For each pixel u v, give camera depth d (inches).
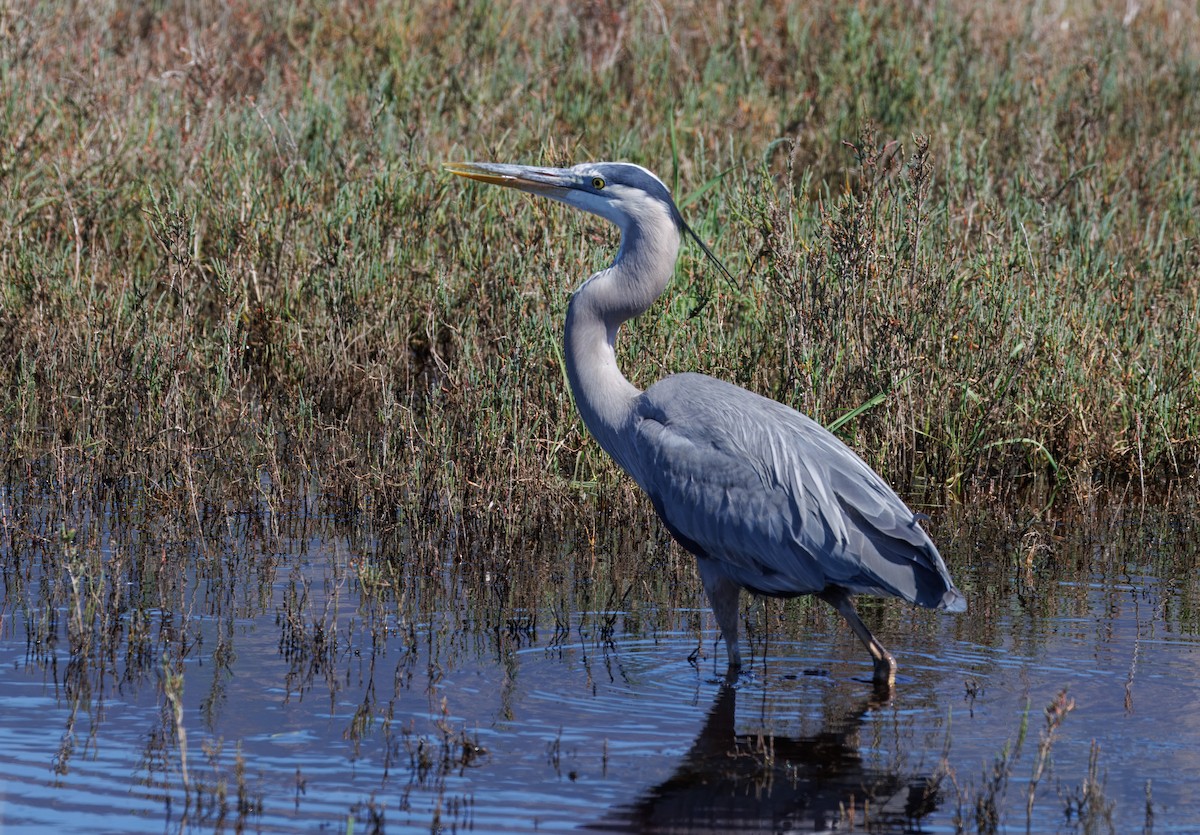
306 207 598.2
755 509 341.1
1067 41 924.6
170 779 278.5
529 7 904.9
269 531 441.1
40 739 295.1
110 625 359.3
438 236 610.2
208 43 805.2
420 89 739.4
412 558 421.7
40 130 650.8
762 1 916.6
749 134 738.8
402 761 289.0
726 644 352.2
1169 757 295.4
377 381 545.6
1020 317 533.3
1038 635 371.2
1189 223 665.0
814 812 269.1
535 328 504.7
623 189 374.3
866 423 498.6
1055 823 265.1
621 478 469.7
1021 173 674.8
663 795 275.1
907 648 364.2
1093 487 499.5
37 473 481.1
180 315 552.7
